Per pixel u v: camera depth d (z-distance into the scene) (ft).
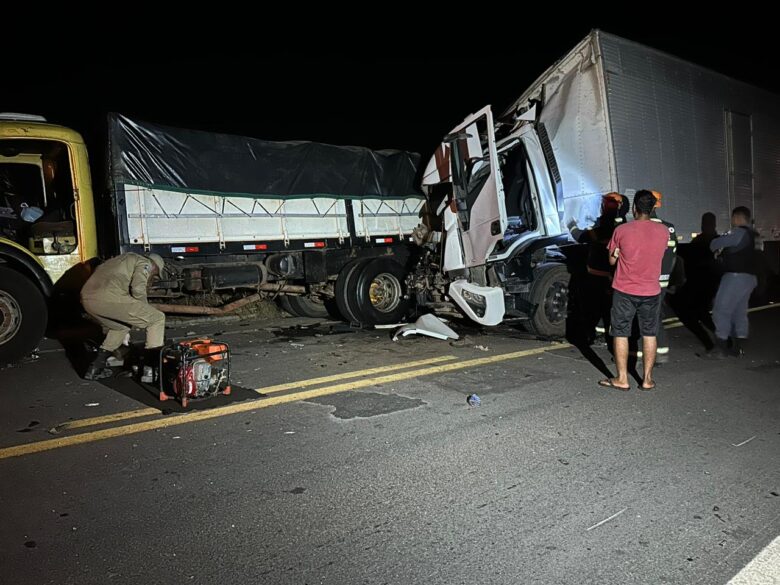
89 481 12.98
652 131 28.68
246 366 22.81
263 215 29.50
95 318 20.97
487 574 9.65
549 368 22.13
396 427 16.08
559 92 27.89
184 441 15.20
